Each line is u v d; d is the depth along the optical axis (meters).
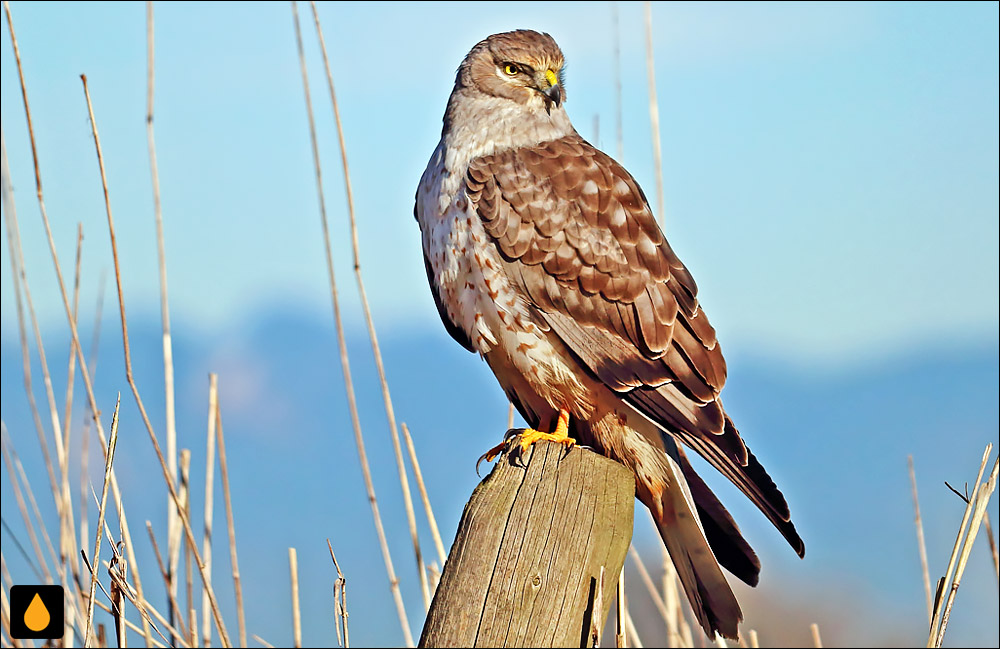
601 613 5.64
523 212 8.14
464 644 5.59
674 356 8.05
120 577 7.03
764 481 7.47
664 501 7.98
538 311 8.12
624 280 8.09
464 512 5.99
